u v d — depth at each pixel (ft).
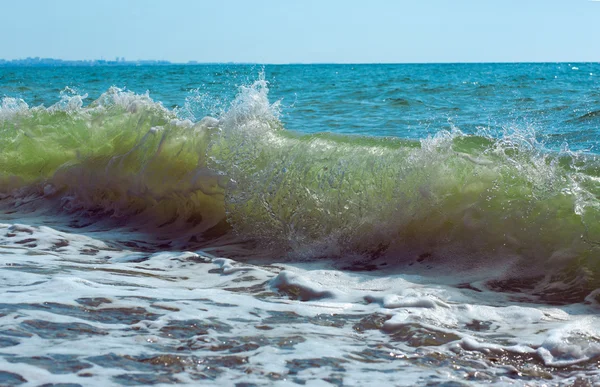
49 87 87.10
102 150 20.26
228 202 16.14
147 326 8.86
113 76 152.46
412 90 66.90
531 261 12.23
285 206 15.31
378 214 14.24
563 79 97.60
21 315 9.04
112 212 18.84
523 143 14.12
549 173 13.14
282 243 14.98
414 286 11.73
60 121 21.70
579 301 10.76
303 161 15.69
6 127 22.41
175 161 18.04
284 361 7.81
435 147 14.38
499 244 12.78
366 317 9.76
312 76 136.46
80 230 17.37
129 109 21.07
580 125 29.12
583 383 7.29
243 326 9.13
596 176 12.91
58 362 7.42
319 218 14.80
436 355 8.15
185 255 14.08
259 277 12.28
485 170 13.67
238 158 16.61
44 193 20.61
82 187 19.83
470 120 34.83
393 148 15.15
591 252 11.78
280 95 61.82
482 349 8.36
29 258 13.33
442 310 10.16
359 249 14.14
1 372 7.06
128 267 12.96
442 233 13.53
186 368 7.45
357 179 14.80
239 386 7.02
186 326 8.95
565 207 12.50
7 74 185.88
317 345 8.42
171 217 17.76
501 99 50.08
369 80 105.40
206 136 17.75
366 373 7.52
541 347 8.36
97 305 9.71
